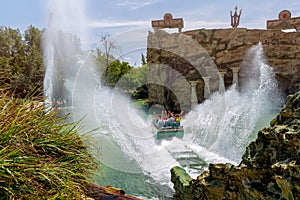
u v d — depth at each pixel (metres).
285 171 2.05
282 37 17.38
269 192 2.19
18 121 1.55
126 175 5.34
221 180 2.98
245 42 17.56
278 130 2.34
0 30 24.03
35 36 25.36
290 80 17.00
